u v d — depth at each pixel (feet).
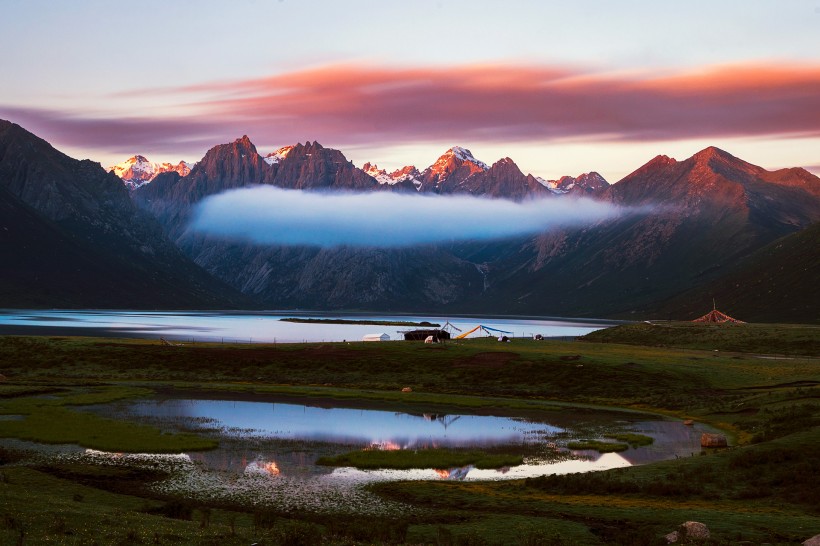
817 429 240.32
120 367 492.95
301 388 434.71
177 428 291.79
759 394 385.29
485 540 142.31
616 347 639.35
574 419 341.62
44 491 180.86
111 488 192.54
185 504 178.29
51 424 279.69
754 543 136.77
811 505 171.53
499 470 227.40
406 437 286.87
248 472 216.74
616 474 207.41
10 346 535.19
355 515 169.78
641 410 372.38
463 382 461.37
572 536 145.79
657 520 157.58
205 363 506.48
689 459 223.30
